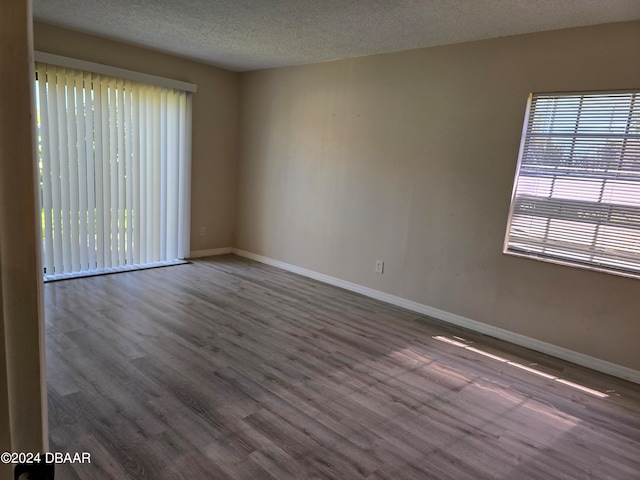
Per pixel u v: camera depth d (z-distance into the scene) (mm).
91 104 4133
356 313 3844
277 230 5242
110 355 2721
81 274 4312
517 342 3396
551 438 2191
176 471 1769
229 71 5344
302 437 2051
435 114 3709
